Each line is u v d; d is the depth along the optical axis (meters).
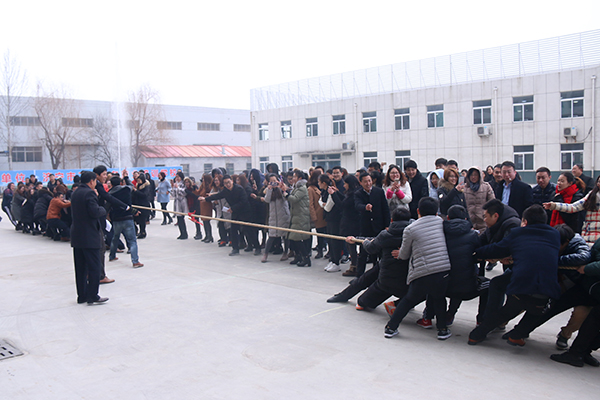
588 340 3.55
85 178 5.57
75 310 5.36
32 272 7.58
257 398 3.15
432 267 4.04
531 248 3.61
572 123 20.36
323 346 4.09
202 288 6.24
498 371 3.52
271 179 7.80
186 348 4.11
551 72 20.80
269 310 5.20
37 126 39.41
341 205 6.71
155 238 11.20
